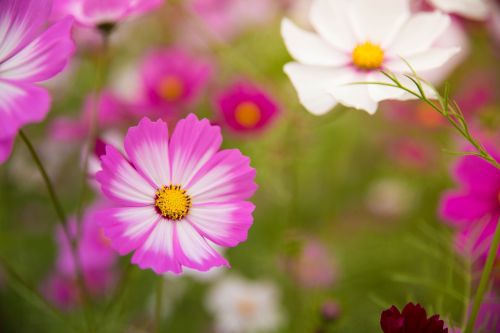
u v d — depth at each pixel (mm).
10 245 840
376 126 998
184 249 498
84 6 588
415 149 934
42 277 853
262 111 759
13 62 495
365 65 551
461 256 628
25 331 802
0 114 476
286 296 824
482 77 1011
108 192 493
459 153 503
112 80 986
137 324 814
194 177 510
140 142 499
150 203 504
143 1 585
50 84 945
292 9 946
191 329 835
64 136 820
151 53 866
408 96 522
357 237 894
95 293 796
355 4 567
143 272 822
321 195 943
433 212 873
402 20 562
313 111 535
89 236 777
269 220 879
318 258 814
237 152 511
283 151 787
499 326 583
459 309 651
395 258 837
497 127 751
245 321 818
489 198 597
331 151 952
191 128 508
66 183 943
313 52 559
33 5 500
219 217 506
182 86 812
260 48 945
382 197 934
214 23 1040
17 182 896
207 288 864
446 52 540
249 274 873
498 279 607
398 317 476
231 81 884
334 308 672
